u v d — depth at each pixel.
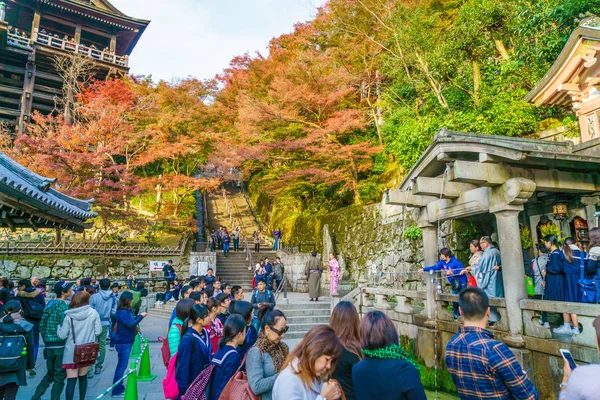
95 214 7.44
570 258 5.44
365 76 19.12
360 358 2.91
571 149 8.11
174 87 26.91
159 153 23.64
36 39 33.53
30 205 5.91
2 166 5.80
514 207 5.84
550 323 6.36
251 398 2.88
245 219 30.64
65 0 34.56
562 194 7.72
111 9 39.00
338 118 17.41
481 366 2.44
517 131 11.40
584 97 8.62
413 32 14.87
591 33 7.74
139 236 23.23
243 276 20.09
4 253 17.44
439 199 7.64
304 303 12.75
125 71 36.31
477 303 2.66
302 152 20.02
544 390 5.08
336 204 21.33
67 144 21.77
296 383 2.25
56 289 5.63
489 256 6.20
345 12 18.20
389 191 7.98
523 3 11.34
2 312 5.89
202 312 3.96
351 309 3.14
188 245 22.55
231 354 3.34
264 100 20.75
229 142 22.89
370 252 16.11
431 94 15.98
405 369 2.35
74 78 31.53
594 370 1.73
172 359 4.05
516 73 12.48
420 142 13.32
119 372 5.71
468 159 6.67
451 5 17.05
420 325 7.58
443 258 7.29
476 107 12.99
